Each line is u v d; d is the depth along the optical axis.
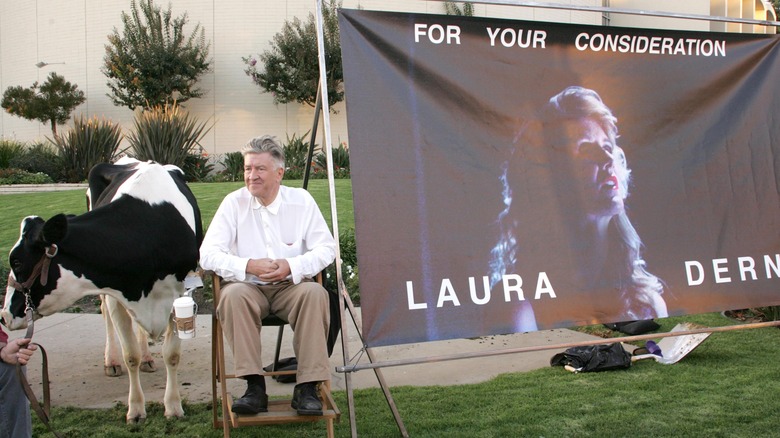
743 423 3.90
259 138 3.71
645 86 4.02
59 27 24.17
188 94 22.23
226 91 23.06
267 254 3.71
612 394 4.43
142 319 4.16
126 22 22.09
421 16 3.63
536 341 5.96
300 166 19.05
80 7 23.78
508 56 3.77
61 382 4.96
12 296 3.77
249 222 3.74
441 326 3.42
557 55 3.87
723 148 4.13
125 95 22.19
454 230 3.53
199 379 5.03
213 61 22.98
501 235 3.61
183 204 4.60
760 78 4.30
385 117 3.51
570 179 3.79
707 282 3.95
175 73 21.88
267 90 22.22
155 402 4.46
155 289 4.26
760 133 4.23
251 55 22.95
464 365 5.27
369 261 3.37
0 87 25.81
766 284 4.08
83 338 6.13
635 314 3.78
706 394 4.39
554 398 4.37
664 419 3.96
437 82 3.62
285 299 3.50
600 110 3.90
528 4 3.77
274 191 3.73
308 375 3.33
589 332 6.24
